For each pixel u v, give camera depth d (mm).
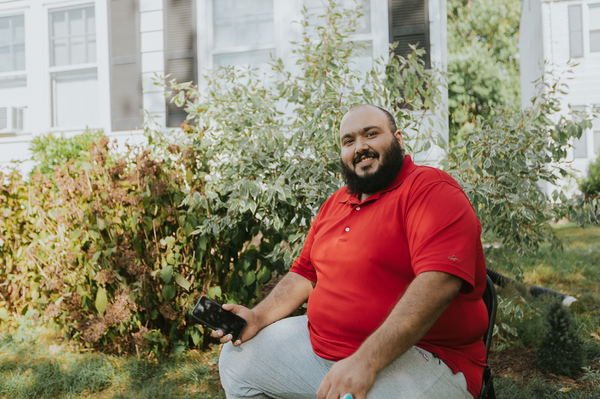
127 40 7102
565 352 2727
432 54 6148
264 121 3145
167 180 3176
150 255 3057
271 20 6766
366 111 1688
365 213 1643
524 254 3332
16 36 7691
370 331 1543
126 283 3084
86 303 3264
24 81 7734
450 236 1396
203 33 6879
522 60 18578
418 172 1585
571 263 5535
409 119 3152
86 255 3258
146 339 3043
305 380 1661
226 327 1771
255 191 2852
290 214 3162
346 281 1597
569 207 3162
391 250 1531
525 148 3004
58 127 7465
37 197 3666
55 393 2773
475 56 21672
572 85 12211
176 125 6910
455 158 3061
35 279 3631
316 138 2980
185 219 3152
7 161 7641
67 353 3246
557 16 12250
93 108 7449
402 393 1393
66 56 7457
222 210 3268
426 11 6102
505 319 3457
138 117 7078
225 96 3334
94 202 3111
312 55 3258
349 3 6285
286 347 1728
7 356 3260
